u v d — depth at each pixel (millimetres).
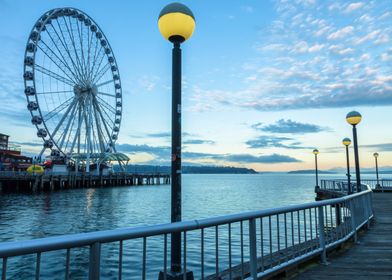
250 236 4734
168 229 3396
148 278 10797
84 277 11086
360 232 10117
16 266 12109
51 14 53188
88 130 64562
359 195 9680
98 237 2773
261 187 97062
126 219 27625
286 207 5500
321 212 6664
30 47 50438
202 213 32250
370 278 5547
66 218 27984
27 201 44000
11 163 76188
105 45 66250
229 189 84438
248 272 5184
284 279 5461
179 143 5090
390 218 13266
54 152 64812
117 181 88250
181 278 4410
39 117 52625
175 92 5219
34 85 50594
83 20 60844
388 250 7703
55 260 12891
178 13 5125
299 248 5918
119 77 70875
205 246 14641
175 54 5297
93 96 64312
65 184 69812
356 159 13734
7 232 21250
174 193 4930
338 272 5895
